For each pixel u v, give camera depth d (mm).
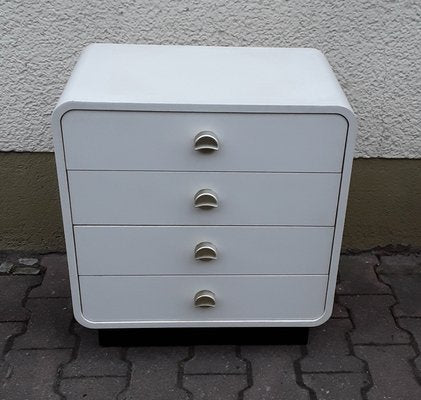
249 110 1438
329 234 1619
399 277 2115
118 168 1502
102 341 1807
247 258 1646
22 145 2002
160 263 1642
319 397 1684
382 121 2008
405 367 1779
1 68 1891
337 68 1938
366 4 1842
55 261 2146
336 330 1897
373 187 2113
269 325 1755
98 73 1560
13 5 1813
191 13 1852
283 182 1538
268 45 1904
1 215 2109
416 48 1903
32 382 1709
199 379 1727
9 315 1924
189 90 1485
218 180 1528
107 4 1829
